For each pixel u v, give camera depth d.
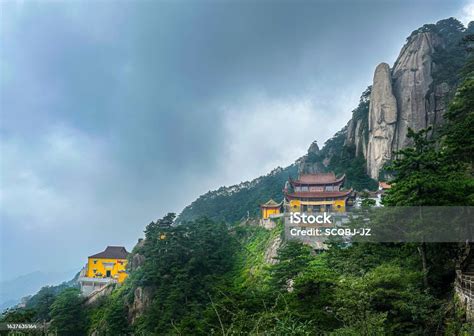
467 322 21.58
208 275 62.19
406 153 30.61
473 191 27.23
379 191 81.06
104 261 97.69
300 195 78.38
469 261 26.36
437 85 108.12
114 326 64.12
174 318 54.31
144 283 66.69
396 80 113.25
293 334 16.19
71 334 70.31
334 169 117.69
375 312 23.08
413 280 27.11
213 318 28.84
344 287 25.70
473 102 43.94
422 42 114.56
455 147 33.22
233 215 127.31
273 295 30.70
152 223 75.06
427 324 23.72
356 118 125.81
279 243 68.19
